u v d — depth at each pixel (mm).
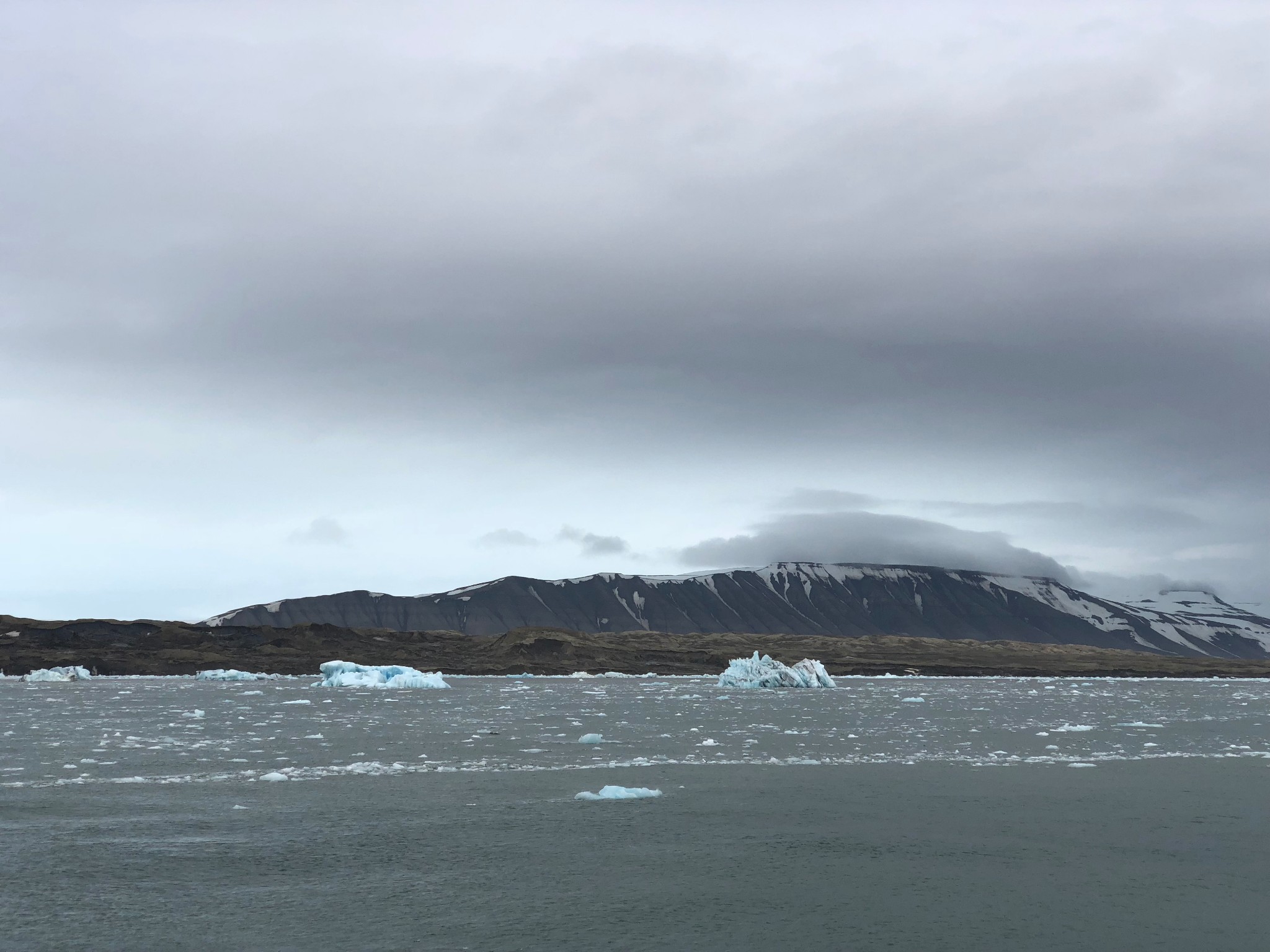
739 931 21844
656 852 28344
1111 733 61656
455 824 31516
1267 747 53688
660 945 20953
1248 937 21750
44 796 35719
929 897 24297
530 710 78938
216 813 33000
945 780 40688
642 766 44062
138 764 43875
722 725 66062
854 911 23203
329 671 122000
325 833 30250
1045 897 24312
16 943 20812
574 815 33031
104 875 25656
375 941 21016
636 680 159500
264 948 20547
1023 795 37062
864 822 32156
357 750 49250
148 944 20797
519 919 22531
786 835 30406
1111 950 20875
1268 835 30672
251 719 67875
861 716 75250
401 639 195875
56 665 152250
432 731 59625
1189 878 26016
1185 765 45656
